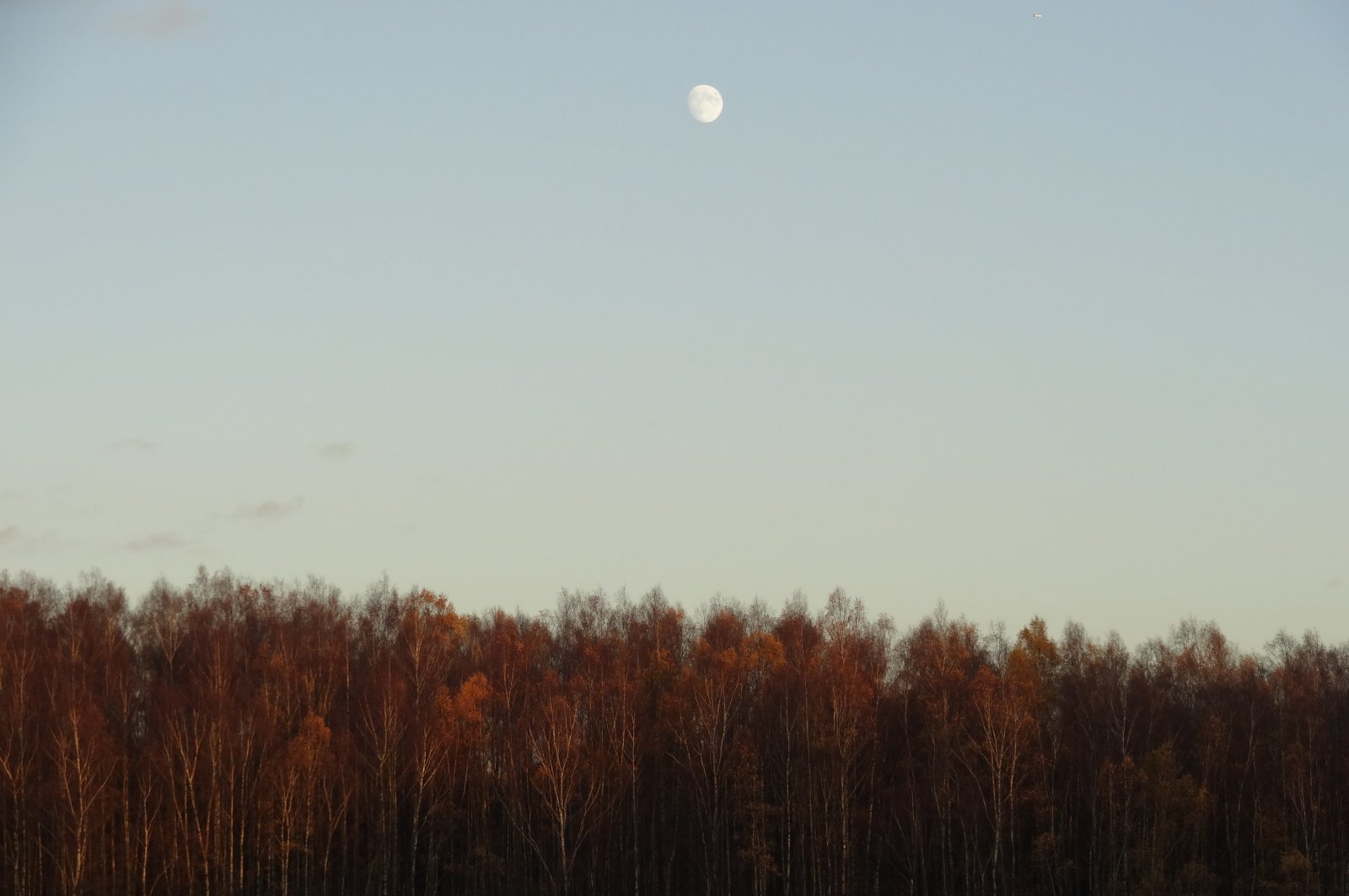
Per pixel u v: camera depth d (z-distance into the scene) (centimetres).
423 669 9731
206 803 7900
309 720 8150
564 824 8244
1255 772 8975
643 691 9469
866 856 8612
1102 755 9019
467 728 8819
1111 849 8450
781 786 8862
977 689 8594
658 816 9075
